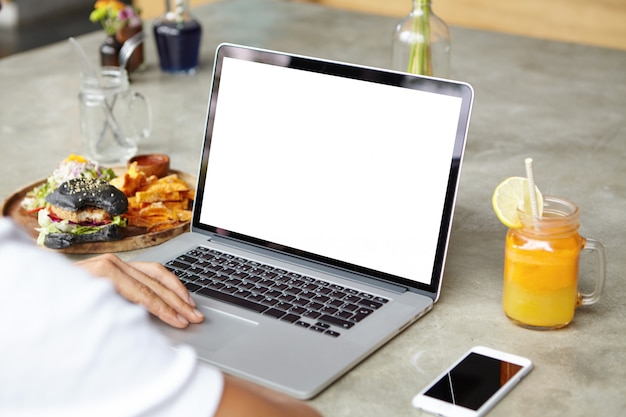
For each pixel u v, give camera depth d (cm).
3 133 199
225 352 106
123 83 182
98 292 55
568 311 115
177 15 238
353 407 99
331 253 129
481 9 413
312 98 132
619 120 211
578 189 171
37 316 53
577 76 243
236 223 137
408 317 116
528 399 101
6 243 54
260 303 118
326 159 130
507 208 115
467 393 100
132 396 56
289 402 76
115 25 237
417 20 171
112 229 139
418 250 122
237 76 139
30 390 54
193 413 58
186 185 152
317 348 108
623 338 115
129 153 182
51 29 654
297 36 275
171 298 113
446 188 120
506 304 118
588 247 116
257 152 136
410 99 124
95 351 54
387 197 125
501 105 221
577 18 392
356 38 274
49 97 225
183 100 222
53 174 151
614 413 99
